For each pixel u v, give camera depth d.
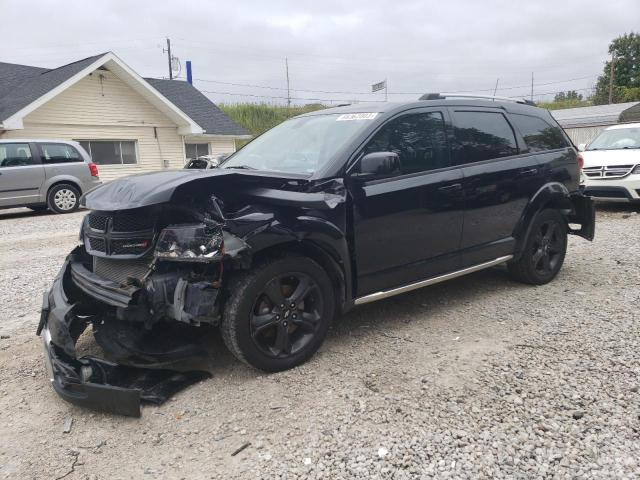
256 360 3.48
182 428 3.03
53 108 18.42
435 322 4.50
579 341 3.97
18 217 12.99
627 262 6.25
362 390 3.36
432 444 2.78
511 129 5.11
